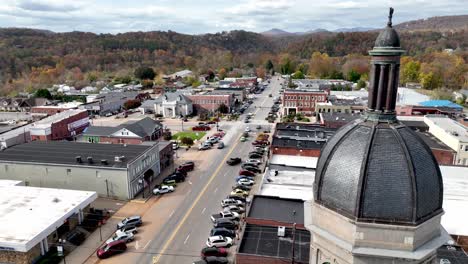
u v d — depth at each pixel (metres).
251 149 107.88
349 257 23.84
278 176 67.00
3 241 48.22
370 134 24.28
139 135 104.81
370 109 25.81
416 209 22.36
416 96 161.50
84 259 52.56
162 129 125.31
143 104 166.00
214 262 50.56
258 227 46.72
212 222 63.16
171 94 165.62
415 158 23.33
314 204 26.14
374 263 23.33
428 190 23.25
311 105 158.38
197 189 77.88
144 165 79.06
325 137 88.12
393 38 24.39
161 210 67.94
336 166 24.77
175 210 67.94
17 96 198.75
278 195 58.97
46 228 51.69
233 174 86.88
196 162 96.25
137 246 55.81
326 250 25.64
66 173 73.81
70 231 59.56
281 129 97.25
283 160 77.00
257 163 91.88
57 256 52.38
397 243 22.86
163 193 75.44
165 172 88.50
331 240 24.41
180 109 158.88
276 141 84.38
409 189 22.55
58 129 115.06
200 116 154.00
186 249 55.03
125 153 78.75
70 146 85.62
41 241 52.25
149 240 57.47
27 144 88.00
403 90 175.38
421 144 24.56
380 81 24.88
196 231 60.25
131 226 60.34
